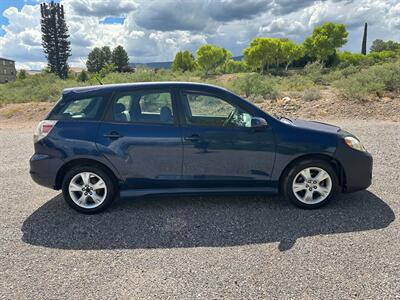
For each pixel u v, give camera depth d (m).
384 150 6.57
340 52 69.75
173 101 4.15
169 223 3.88
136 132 4.08
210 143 4.04
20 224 3.95
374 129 8.48
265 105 12.38
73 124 4.14
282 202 4.39
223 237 3.51
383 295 2.52
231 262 3.04
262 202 4.41
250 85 14.82
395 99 11.13
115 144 4.07
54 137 4.12
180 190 4.20
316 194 4.16
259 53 61.31
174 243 3.43
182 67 73.50
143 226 3.83
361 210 4.02
